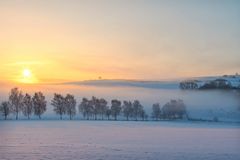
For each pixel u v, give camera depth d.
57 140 82.75
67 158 53.53
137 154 57.72
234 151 62.41
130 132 113.50
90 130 122.88
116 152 60.25
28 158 53.34
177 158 53.94
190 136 98.19
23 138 88.06
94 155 56.22
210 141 82.06
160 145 72.56
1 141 79.88
